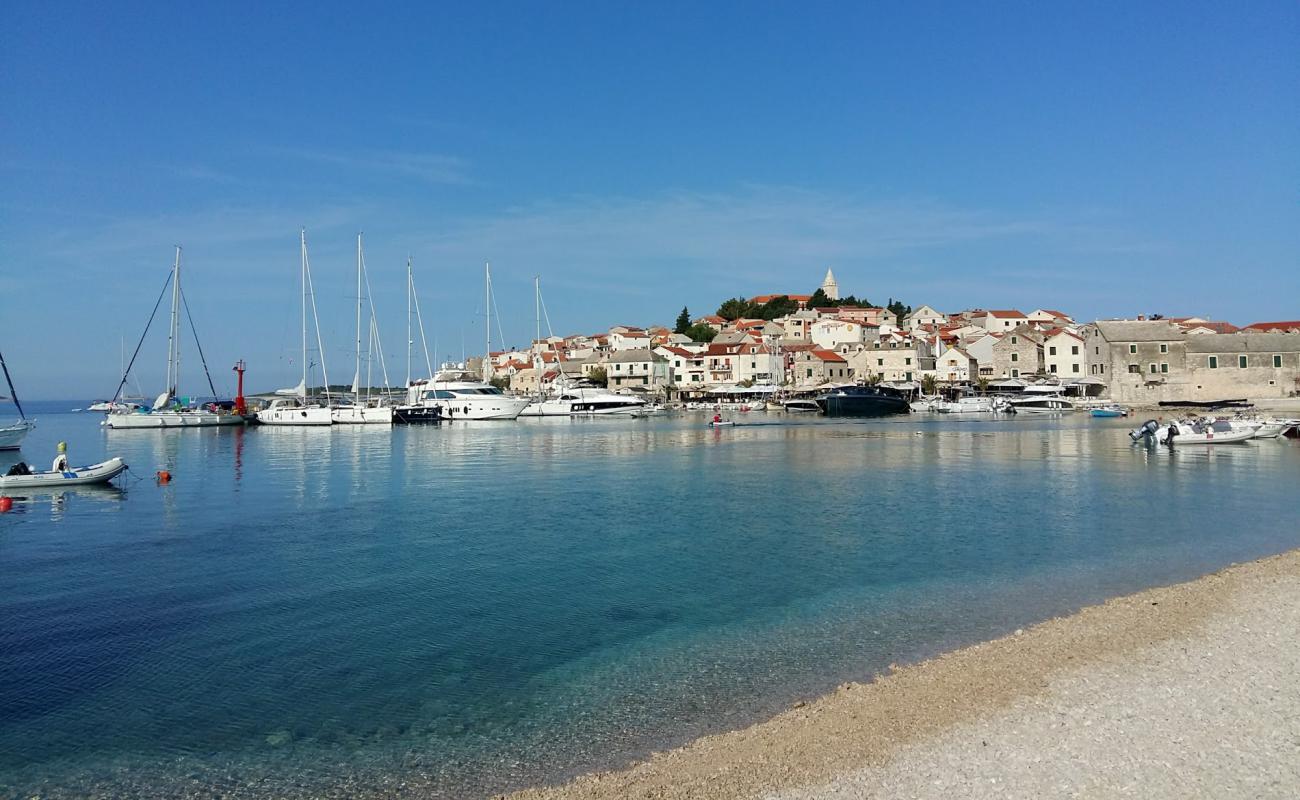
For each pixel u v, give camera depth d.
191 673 15.24
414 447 70.94
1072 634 16.06
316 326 104.56
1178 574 21.70
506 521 31.42
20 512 33.94
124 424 98.00
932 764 10.75
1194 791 9.88
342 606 19.66
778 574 22.48
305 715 13.34
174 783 11.14
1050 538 26.94
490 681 14.77
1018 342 153.75
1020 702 12.69
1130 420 105.06
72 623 18.31
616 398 126.81
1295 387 115.06
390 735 12.54
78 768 11.60
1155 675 13.59
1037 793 9.93
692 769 10.96
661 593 20.64
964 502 35.16
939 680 13.84
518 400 116.62
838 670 14.87
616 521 31.25
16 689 14.50
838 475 46.09
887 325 192.38
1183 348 122.12
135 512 33.84
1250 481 41.12
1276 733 11.33
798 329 195.38
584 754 11.71
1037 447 64.25
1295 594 18.33
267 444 75.50
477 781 11.01
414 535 28.56
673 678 14.73
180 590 21.11
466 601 20.06
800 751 11.32
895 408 127.12
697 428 98.62
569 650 16.45
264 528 29.98
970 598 19.66
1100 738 11.33
